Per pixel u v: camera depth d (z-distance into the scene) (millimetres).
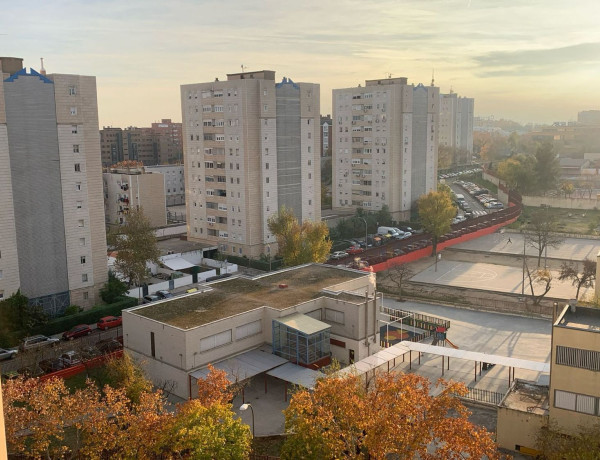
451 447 31781
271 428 46188
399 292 85125
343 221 126312
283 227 89062
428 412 33375
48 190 70188
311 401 34812
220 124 102812
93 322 70812
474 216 147500
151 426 35156
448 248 117000
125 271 80250
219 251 107625
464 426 32375
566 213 151875
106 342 63000
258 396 51844
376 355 53094
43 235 70250
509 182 179500
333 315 59656
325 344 55344
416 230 132000
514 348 64562
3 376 53375
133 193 125125
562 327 39406
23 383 39531
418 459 39031
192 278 90312
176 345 51219
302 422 33469
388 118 134500
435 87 143750
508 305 78938
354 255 105250
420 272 99125
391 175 136250
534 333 69375
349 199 145250
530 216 145625
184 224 130000
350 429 33500
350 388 35281
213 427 34094
